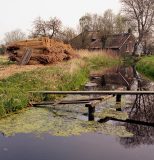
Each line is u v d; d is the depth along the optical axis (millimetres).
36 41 27594
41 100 14867
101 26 70062
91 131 10555
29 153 8336
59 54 29406
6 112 12266
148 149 8867
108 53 49500
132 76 29562
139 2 68562
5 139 9477
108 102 15406
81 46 66188
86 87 20984
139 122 11992
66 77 19812
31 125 11008
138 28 69500
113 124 11578
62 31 55906
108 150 8711
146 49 74875
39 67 23719
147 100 16422
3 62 29328
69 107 14234
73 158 8031
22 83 16156
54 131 10398
